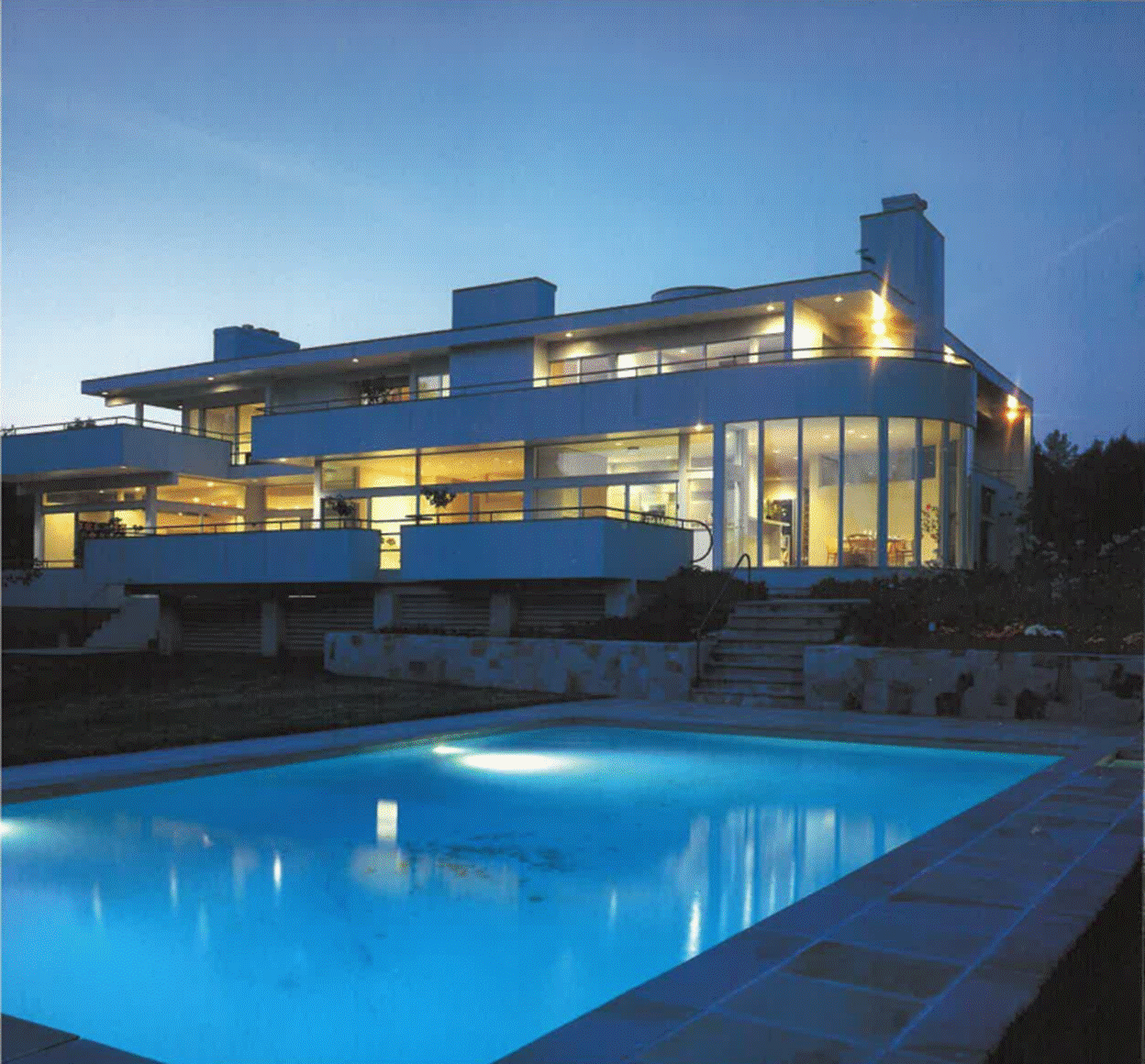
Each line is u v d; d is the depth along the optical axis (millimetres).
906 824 7090
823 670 13016
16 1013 3734
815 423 18828
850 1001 3191
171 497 30094
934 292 22516
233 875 5652
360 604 22172
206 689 15156
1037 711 11641
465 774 9102
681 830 6859
